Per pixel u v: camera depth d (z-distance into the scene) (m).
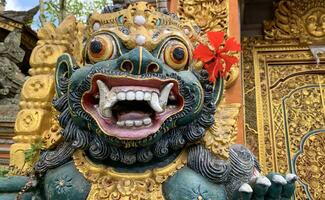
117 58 2.06
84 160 2.19
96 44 2.13
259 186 2.01
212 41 2.26
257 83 4.55
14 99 5.90
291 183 2.12
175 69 2.14
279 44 4.73
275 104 4.47
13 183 2.33
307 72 4.61
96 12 2.37
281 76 4.63
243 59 4.70
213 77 2.20
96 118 2.05
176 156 2.18
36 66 3.05
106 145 2.11
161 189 2.07
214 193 2.09
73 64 2.30
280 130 4.32
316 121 4.38
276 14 4.84
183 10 3.65
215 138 2.22
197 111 2.12
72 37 3.14
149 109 2.06
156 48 2.12
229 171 2.18
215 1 3.62
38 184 2.31
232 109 2.41
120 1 2.62
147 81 1.97
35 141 2.80
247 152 2.37
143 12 2.21
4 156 4.45
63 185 2.12
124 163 2.12
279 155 4.18
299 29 4.74
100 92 2.03
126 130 2.00
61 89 2.32
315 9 4.78
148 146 2.07
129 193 2.03
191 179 2.08
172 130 2.13
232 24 3.51
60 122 2.25
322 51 4.59
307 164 4.15
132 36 2.11
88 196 2.06
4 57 6.34
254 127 4.29
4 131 4.58
